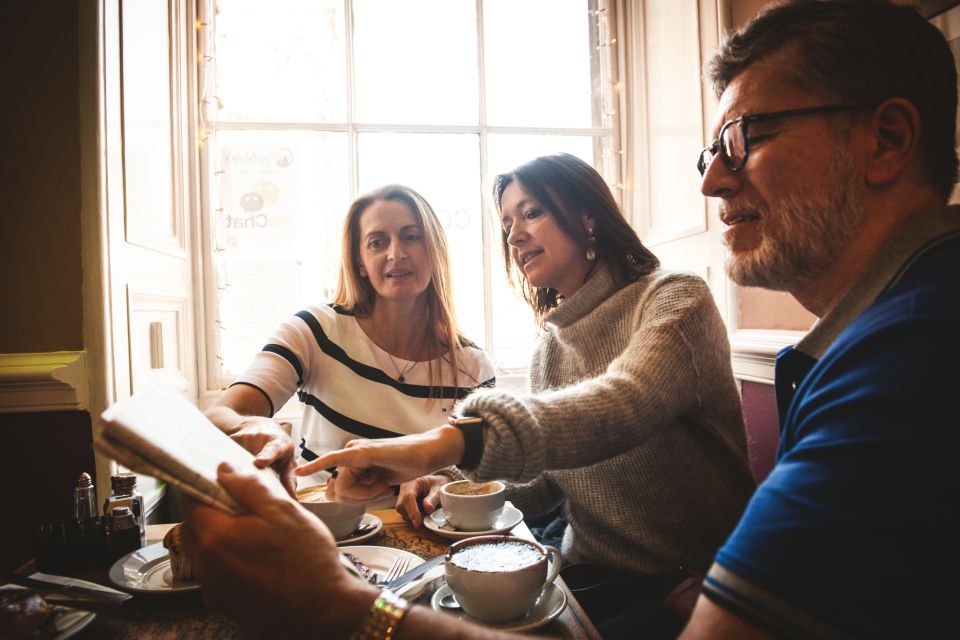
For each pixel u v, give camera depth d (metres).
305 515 0.47
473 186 2.35
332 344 1.45
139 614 0.63
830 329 0.55
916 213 0.53
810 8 0.57
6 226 1.27
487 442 0.63
